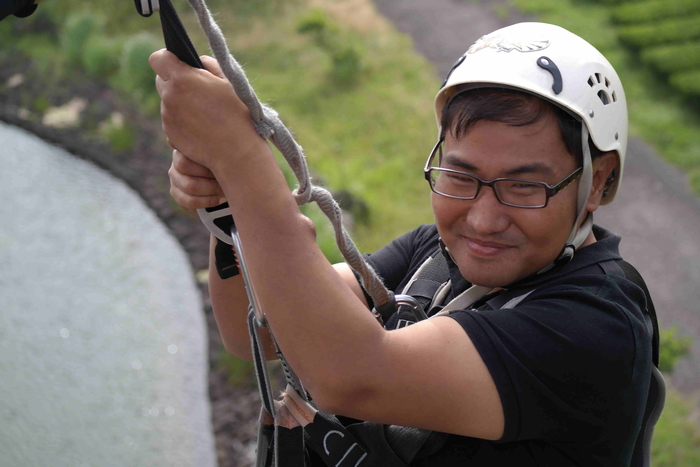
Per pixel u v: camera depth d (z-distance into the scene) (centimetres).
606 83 115
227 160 92
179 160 98
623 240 881
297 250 92
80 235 836
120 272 772
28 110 1134
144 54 1139
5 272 759
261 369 104
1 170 971
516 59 108
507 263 111
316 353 92
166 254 805
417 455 114
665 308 766
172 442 545
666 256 848
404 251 152
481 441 112
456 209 112
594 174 117
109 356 641
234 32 1358
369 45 1318
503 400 99
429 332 99
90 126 1080
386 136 1100
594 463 111
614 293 111
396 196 976
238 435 553
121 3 1402
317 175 962
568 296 108
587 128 109
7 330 672
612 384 104
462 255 116
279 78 1230
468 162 108
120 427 559
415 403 96
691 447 545
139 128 1067
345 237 108
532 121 105
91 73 1201
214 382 607
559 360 100
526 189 107
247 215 92
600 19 1412
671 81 1198
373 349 93
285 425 112
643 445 129
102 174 978
